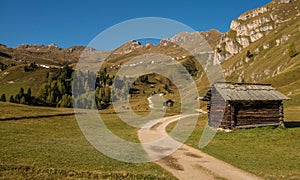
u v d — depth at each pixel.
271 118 40.41
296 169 20.75
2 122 40.00
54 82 123.44
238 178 18.17
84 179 16.12
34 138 28.84
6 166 17.05
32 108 62.47
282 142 30.27
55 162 18.92
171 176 17.80
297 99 84.81
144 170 18.64
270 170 20.31
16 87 188.12
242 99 37.97
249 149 27.39
